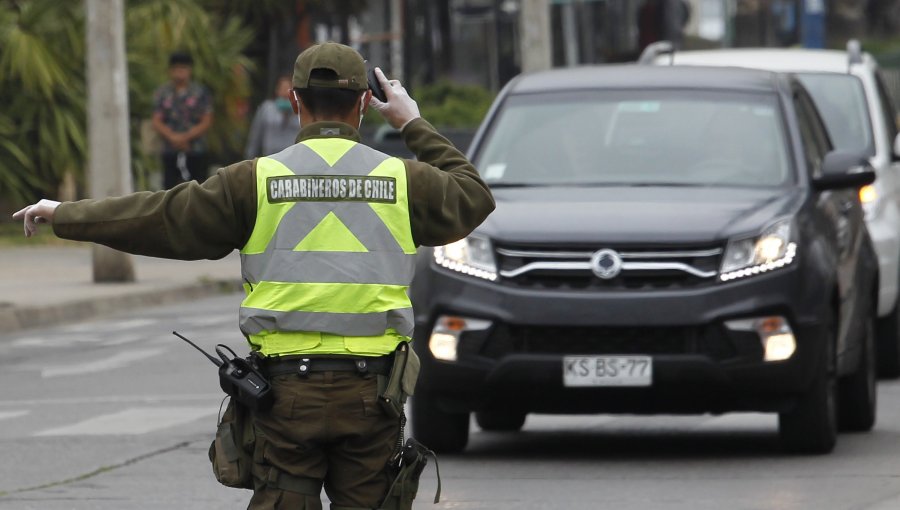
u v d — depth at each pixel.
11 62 74.06
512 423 30.89
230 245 14.74
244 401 14.52
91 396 35.88
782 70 41.31
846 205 30.06
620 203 27.30
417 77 100.50
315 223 14.49
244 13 93.38
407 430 29.92
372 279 14.49
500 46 102.94
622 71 31.62
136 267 64.88
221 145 86.19
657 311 25.83
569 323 25.95
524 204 27.56
